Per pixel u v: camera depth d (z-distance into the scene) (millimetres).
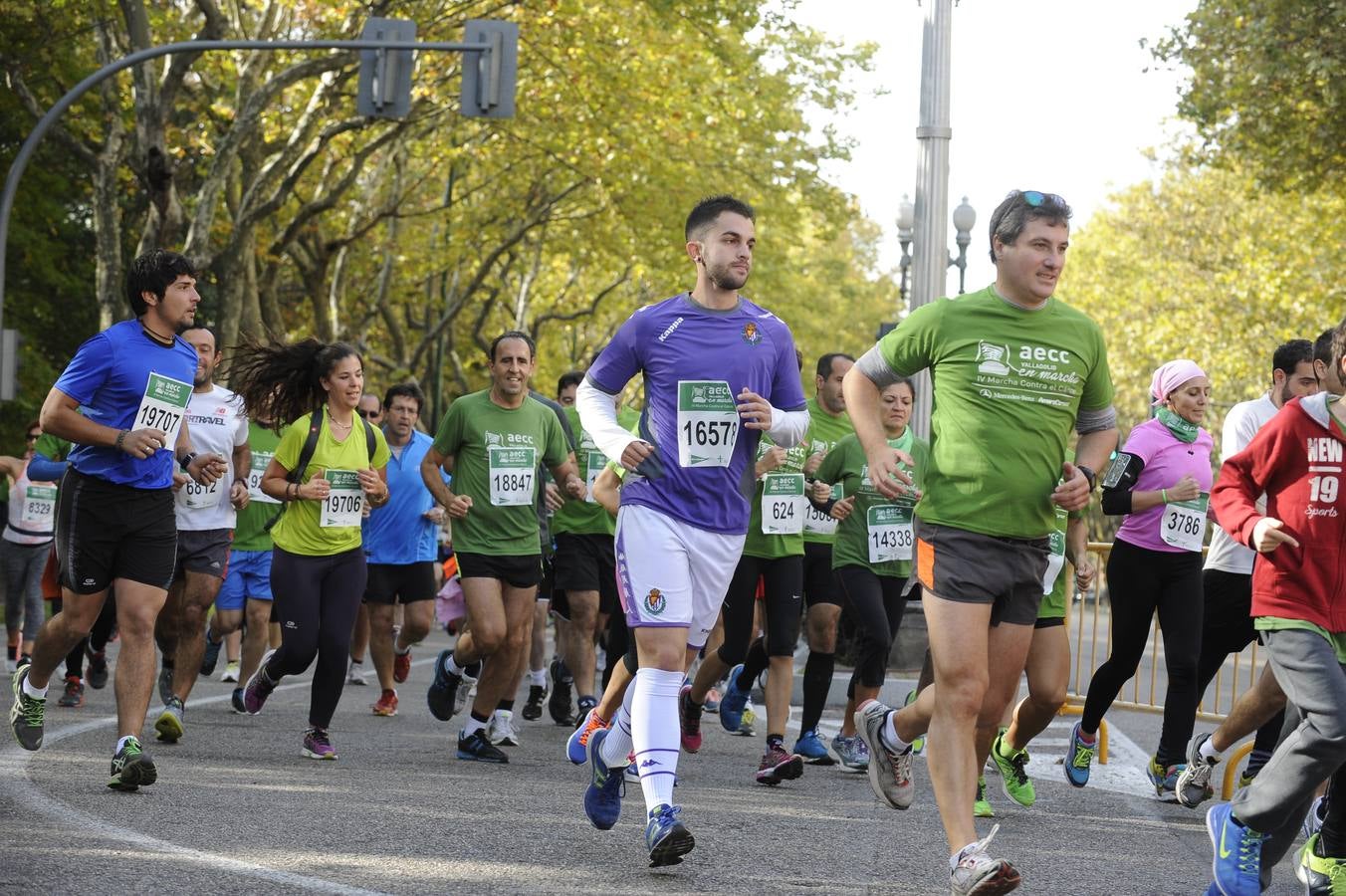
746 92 37875
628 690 7426
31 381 36688
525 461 11594
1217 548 10664
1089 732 10602
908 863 7773
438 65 30016
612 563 14008
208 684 16547
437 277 47094
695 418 7367
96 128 34094
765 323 7641
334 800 8906
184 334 12195
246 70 28125
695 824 8703
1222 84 32625
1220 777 11742
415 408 14922
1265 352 51031
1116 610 10492
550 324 55969
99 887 6379
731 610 11633
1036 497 6879
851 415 7242
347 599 11094
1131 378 58969
